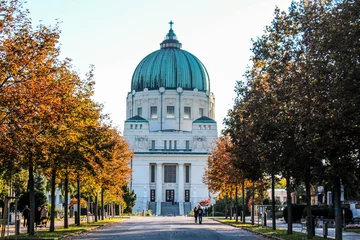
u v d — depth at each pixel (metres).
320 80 32.97
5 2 32.66
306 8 37.22
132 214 159.38
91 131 48.19
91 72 47.97
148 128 195.88
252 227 64.25
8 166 38.69
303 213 76.00
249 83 50.25
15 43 32.50
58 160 46.28
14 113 32.69
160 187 189.62
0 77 32.25
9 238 41.00
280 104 39.75
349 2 31.44
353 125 31.39
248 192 94.88
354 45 30.02
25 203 69.88
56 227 61.34
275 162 42.44
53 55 35.38
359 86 29.88
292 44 40.12
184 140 196.00
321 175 36.41
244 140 51.09
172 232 56.28
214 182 99.31
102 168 57.91
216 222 91.38
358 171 34.34
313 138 34.00
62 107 35.31
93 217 97.19
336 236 34.91
